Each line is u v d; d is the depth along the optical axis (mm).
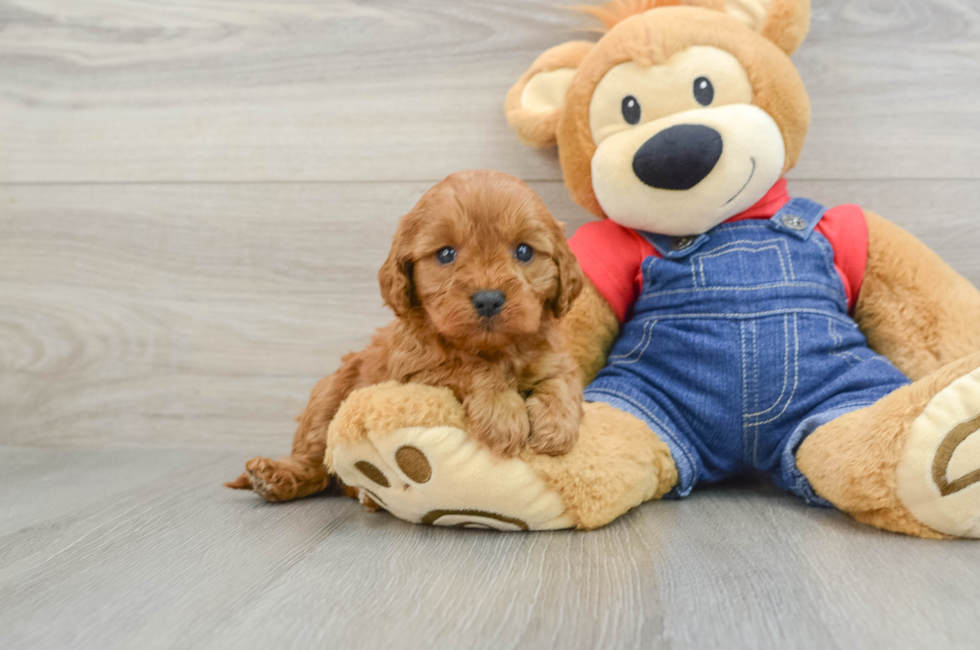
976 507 1092
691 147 1412
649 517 1321
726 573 1000
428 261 1193
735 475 1669
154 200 2096
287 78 2039
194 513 1401
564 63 1716
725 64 1488
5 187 2145
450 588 965
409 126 2002
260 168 2057
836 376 1415
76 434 2143
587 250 1632
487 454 1164
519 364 1235
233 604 925
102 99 2105
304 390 2059
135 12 2080
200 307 2086
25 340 2154
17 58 2125
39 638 839
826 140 1859
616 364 1576
